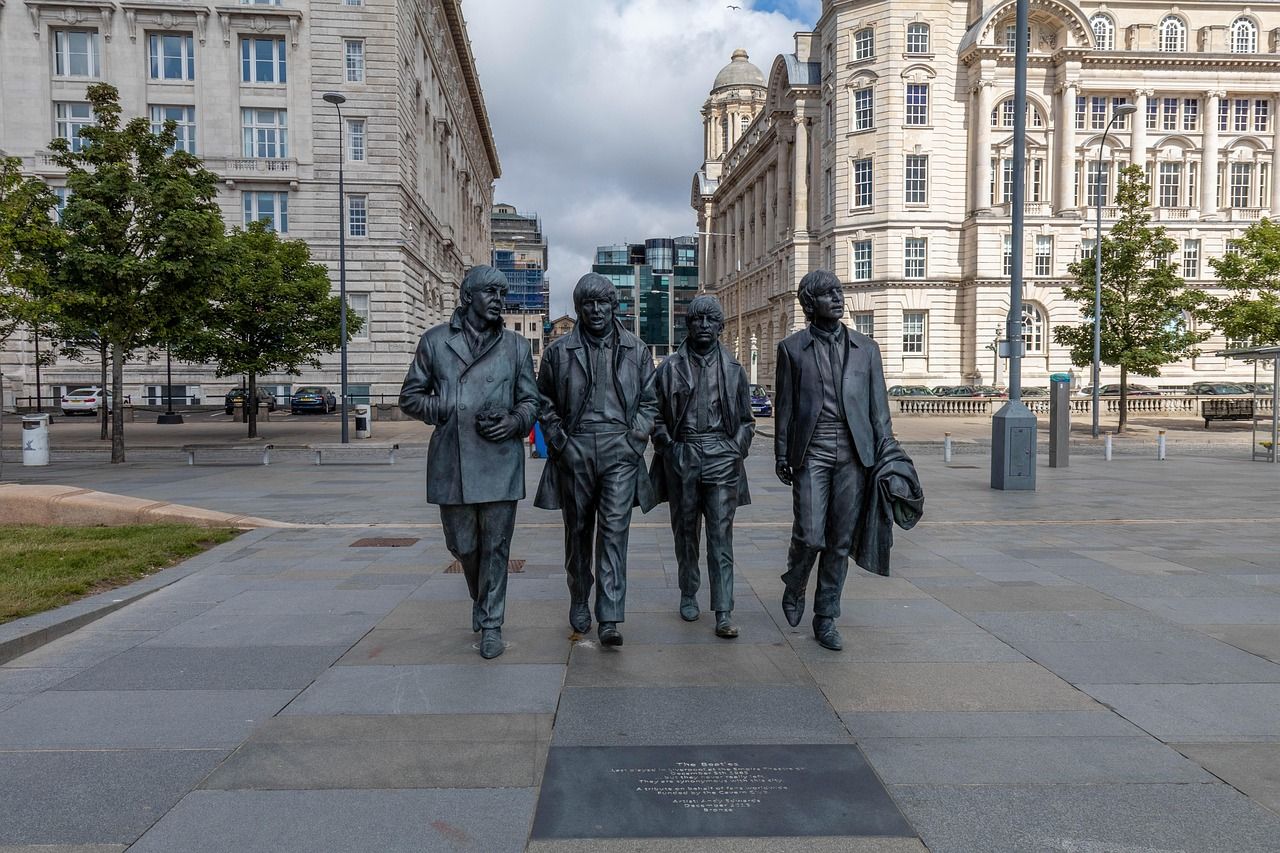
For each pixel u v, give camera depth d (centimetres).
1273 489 1347
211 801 314
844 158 5591
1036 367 5375
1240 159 5781
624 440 497
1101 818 301
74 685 437
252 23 4369
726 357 529
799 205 6294
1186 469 1731
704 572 723
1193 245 5691
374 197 4472
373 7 4400
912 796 318
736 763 346
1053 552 802
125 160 1961
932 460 1995
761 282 7675
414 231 4991
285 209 4462
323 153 4431
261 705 409
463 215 7825
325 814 304
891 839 288
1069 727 382
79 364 4706
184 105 4425
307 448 2398
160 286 1945
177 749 359
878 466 483
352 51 4444
